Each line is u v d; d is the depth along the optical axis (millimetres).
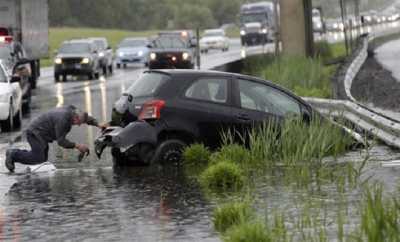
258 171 53375
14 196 47406
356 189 46250
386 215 32062
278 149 57000
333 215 39562
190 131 57156
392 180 48938
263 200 43781
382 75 145125
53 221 40719
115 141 56062
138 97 57562
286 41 169500
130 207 43500
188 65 178000
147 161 56844
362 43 188250
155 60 178125
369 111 72375
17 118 90188
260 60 156375
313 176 50938
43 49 154750
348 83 116750
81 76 195125
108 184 50625
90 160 62219
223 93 58250
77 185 50625
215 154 56688
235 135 58125
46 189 49500
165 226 38812
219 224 38500
